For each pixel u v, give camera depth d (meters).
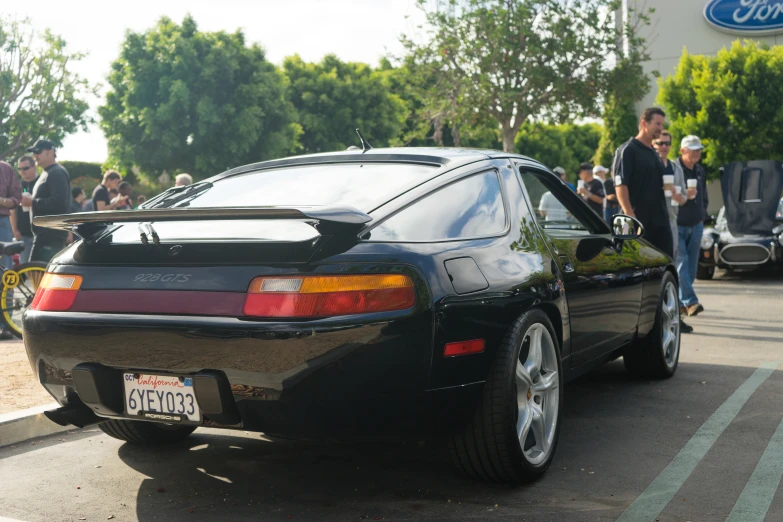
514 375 3.01
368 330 2.58
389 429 2.73
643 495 3.03
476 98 26.84
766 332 7.30
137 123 47.28
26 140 47.41
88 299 2.87
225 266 2.69
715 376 5.31
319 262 2.60
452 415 2.86
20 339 6.94
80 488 3.23
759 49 27.91
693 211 8.09
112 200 10.09
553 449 3.34
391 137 59.91
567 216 4.16
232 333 2.56
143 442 3.78
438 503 2.97
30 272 6.93
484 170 3.50
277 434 2.71
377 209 2.90
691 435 3.87
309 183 3.30
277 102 51.03
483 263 3.04
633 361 5.12
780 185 12.37
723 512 2.85
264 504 3.01
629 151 6.62
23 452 3.77
